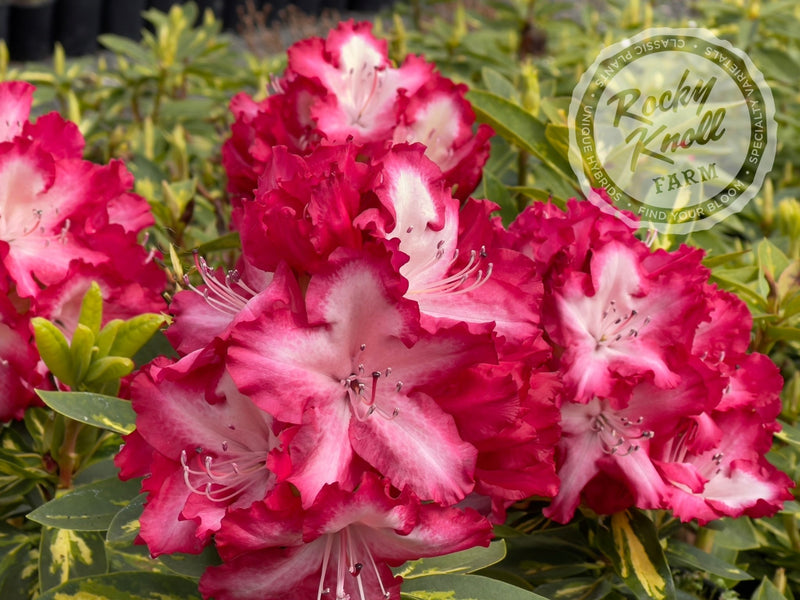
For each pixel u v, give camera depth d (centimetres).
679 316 63
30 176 67
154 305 70
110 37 131
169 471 55
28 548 69
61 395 61
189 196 85
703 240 90
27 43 253
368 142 74
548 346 58
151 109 128
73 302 69
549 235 63
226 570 53
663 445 64
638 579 65
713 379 63
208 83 131
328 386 53
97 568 64
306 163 56
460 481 53
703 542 76
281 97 76
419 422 53
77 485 68
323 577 53
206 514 54
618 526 66
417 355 53
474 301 55
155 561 63
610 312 63
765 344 80
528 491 57
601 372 62
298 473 52
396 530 52
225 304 57
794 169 132
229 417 55
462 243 58
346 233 53
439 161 76
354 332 53
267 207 54
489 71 97
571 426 63
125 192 74
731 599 76
